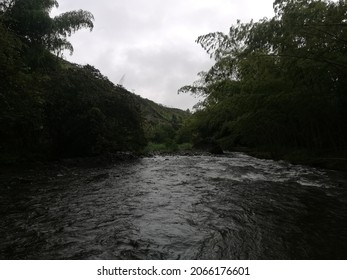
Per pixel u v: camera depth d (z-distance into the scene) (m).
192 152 19.17
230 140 18.19
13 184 6.96
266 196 5.90
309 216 4.61
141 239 3.61
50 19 12.86
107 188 6.66
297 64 9.16
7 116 8.55
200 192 6.26
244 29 9.58
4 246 3.40
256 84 11.38
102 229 3.95
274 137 15.82
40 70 12.87
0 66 7.68
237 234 3.83
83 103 12.98
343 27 7.56
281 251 3.35
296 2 8.15
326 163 10.13
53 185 6.98
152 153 17.75
